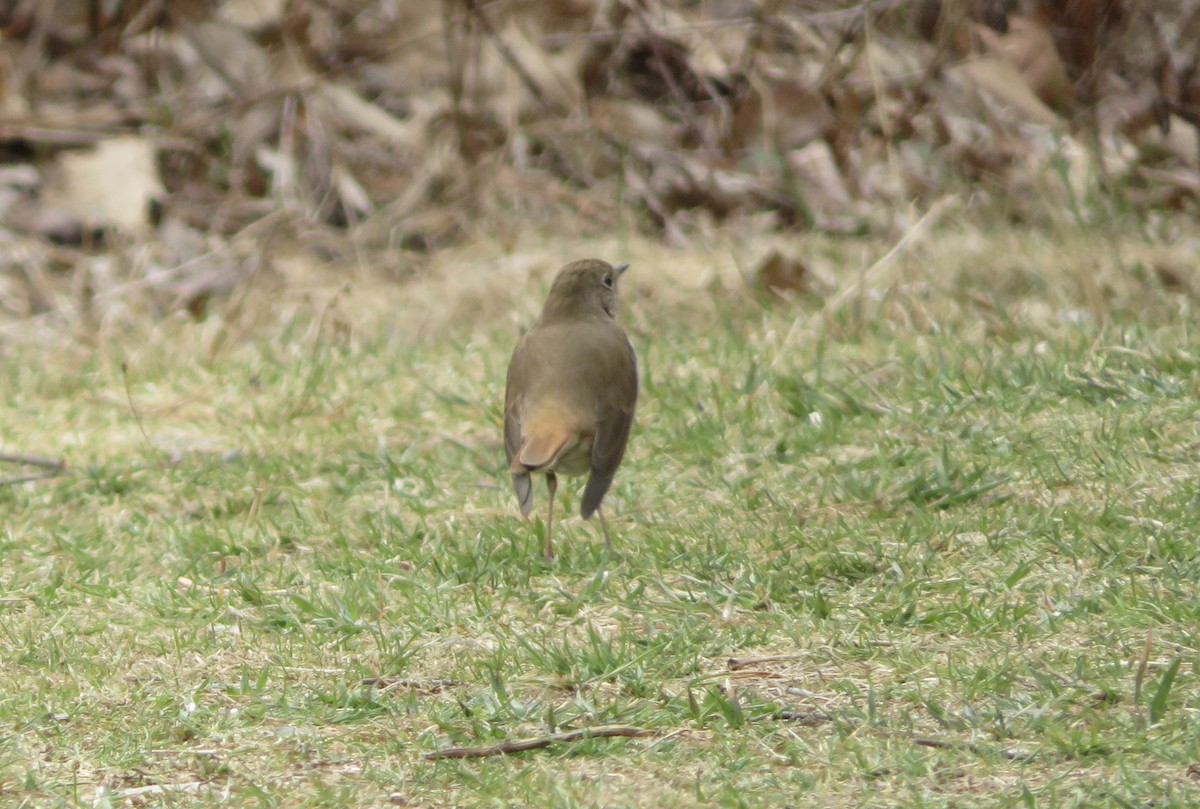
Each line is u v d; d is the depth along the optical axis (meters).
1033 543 8.43
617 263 15.05
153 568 9.12
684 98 17.86
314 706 6.97
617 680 7.10
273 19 17.80
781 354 12.15
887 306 13.03
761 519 9.15
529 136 17.84
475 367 13.05
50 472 11.02
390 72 18.67
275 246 16.42
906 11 17.52
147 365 13.66
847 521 9.00
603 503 9.67
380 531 9.40
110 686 7.28
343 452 11.16
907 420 10.50
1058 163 14.34
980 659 7.08
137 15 19.44
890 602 7.86
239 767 6.40
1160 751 6.05
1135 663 6.90
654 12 18.30
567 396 8.98
